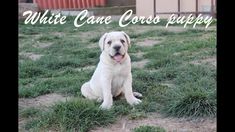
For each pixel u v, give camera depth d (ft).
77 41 18.21
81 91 9.88
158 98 9.43
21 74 12.23
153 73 11.28
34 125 8.19
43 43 18.60
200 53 13.64
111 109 8.63
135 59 13.65
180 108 8.48
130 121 8.33
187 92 8.82
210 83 10.00
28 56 15.43
